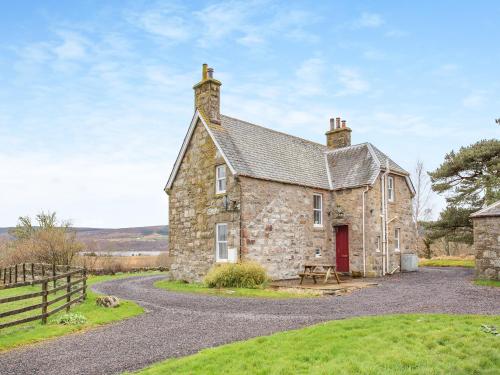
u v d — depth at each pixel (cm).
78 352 837
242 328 989
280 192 2142
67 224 3291
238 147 2125
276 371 667
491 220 1795
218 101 2191
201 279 2117
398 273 2398
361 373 662
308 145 2698
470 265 2833
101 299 1372
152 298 1562
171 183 2344
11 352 853
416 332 858
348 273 2341
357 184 2336
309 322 1032
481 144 3044
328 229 2412
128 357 792
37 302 1641
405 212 2628
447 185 3133
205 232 2116
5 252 3403
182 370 681
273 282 1938
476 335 834
